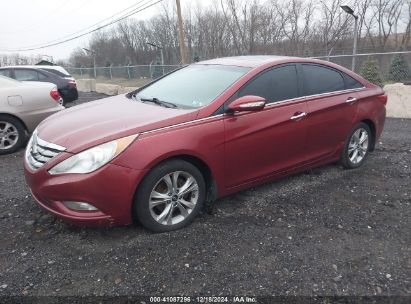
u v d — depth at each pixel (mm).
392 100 9375
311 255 3160
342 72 4879
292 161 4328
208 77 4156
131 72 22141
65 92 12273
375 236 3475
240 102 3545
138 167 3154
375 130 5285
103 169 3068
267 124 3914
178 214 3594
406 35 29672
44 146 3336
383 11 30062
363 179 4840
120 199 3146
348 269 2982
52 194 3139
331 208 4020
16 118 6254
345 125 4781
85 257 3121
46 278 2863
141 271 2943
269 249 3240
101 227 3441
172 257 3119
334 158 4867
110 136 3146
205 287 2771
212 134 3539
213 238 3402
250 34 33125
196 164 3635
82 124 3502
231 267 2992
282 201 4168
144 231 3498
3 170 5363
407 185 4668
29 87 6332
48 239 3391
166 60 39969
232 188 3871
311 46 31078
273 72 4129
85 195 3074
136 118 3459
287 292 2725
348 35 29969
